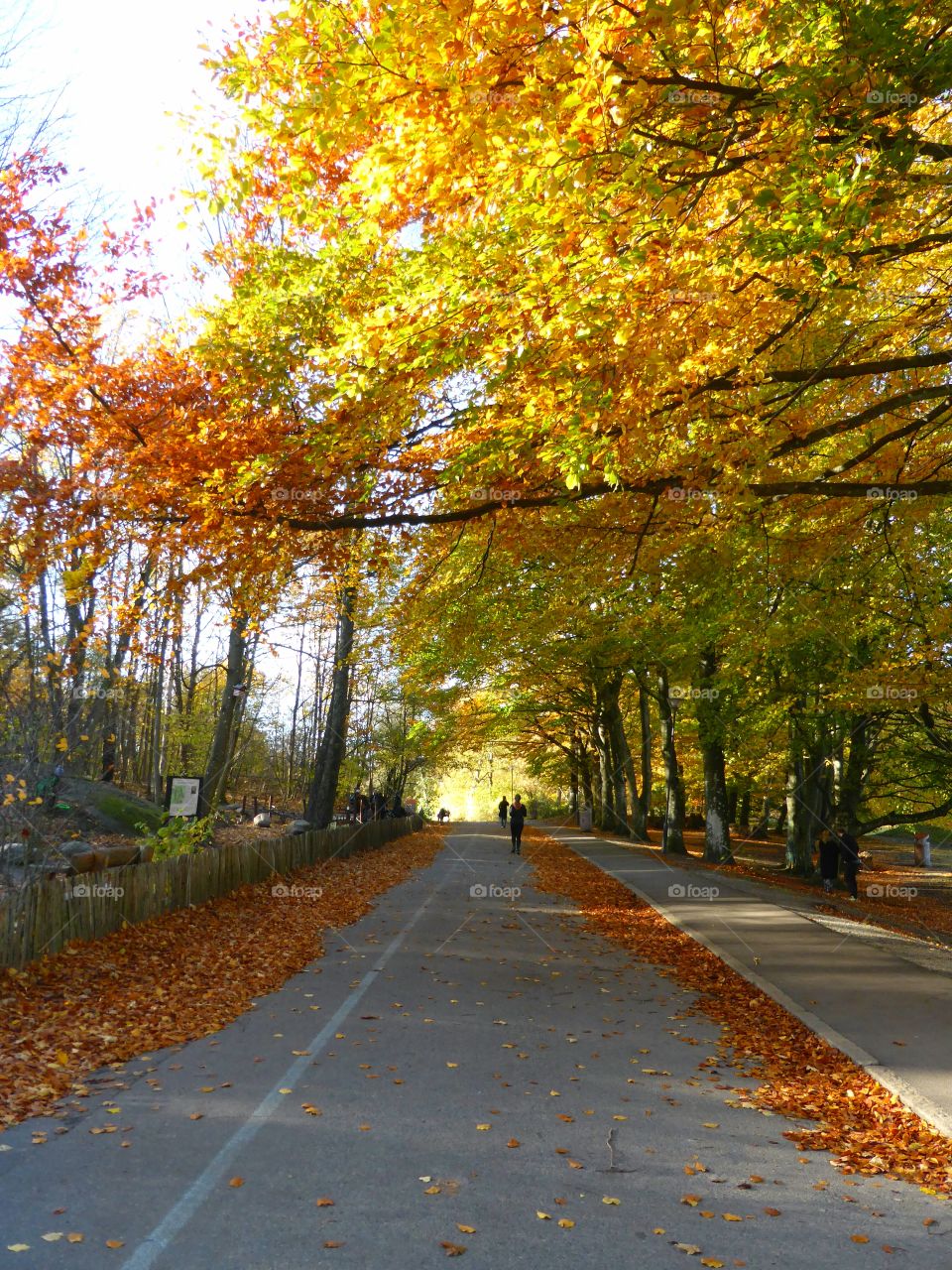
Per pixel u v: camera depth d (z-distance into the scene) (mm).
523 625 19922
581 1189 4859
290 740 49344
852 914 18000
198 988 9602
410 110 6672
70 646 11594
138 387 10609
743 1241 4316
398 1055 7387
